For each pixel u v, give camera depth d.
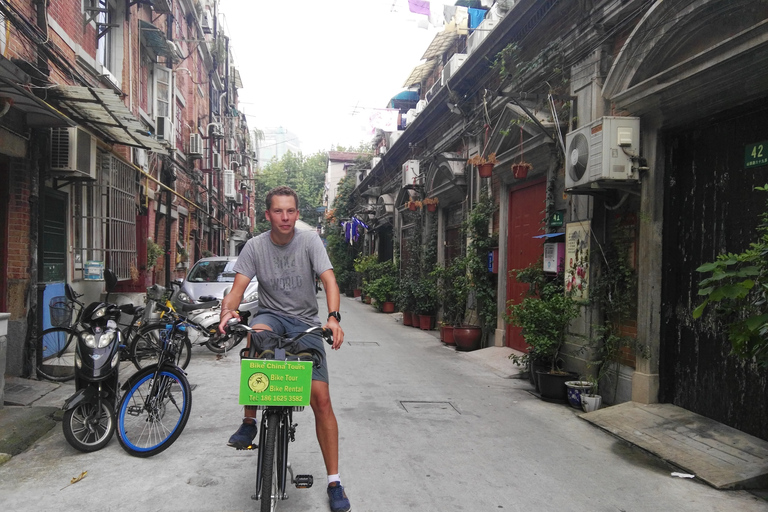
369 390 6.61
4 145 5.87
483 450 4.54
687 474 4.06
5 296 6.39
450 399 6.29
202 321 8.56
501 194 9.52
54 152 6.76
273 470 2.79
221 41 22.84
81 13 8.27
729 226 4.89
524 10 8.17
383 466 4.10
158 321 7.41
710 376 5.04
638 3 5.81
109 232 8.62
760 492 3.79
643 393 5.52
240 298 3.31
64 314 7.24
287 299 3.34
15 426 4.62
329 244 31.61
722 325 4.90
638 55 5.47
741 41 4.21
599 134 5.54
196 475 3.84
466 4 12.77
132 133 7.93
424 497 3.56
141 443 4.32
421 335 12.25
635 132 5.49
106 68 9.98
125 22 10.48
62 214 7.77
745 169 4.73
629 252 5.96
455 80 11.21
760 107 4.56
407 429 5.06
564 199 7.30
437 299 12.96
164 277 14.45
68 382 6.46
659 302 5.55
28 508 3.30
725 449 4.35
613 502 3.58
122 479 3.75
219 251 28.38
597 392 6.05
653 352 5.53
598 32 6.38
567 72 7.16
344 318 15.45
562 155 7.31
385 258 22.97
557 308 6.45
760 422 4.51
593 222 6.40
